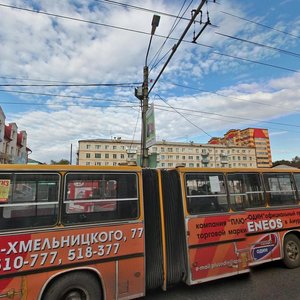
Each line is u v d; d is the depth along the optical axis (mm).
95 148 90125
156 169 5289
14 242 3686
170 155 93062
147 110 11375
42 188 4027
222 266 5258
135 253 4473
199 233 5156
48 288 3859
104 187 4484
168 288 5344
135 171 4820
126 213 4562
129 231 4492
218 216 5438
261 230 5945
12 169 3895
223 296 4922
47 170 4102
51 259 3863
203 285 5477
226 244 5406
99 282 4195
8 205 3764
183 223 5117
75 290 4043
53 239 3920
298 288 5199
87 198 4309
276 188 6500
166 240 4949
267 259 5922
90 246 4148
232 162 94062
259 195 6176
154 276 4711
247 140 99812
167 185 5254
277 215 6289
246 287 5320
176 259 4965
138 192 4750
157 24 8680
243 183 6020
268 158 99250
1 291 3537
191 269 4926
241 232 5641
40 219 3918
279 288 5227
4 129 33312
